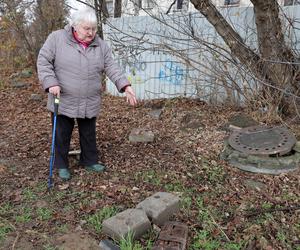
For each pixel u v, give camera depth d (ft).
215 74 11.70
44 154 8.89
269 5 9.78
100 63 7.09
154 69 14.46
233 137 9.00
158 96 14.64
